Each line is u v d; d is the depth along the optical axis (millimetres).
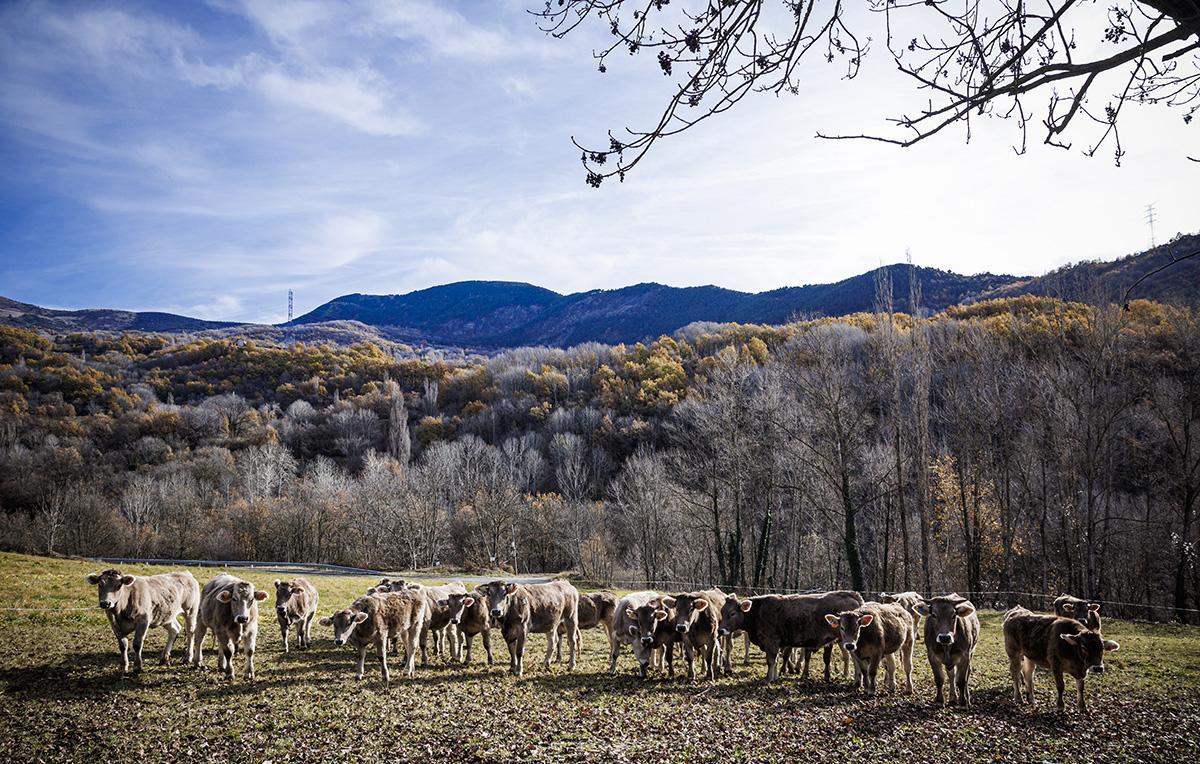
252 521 73625
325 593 31484
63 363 128750
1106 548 39188
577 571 61125
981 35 4305
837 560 47719
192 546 72938
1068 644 12656
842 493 35531
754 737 11344
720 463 42281
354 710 12719
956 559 45812
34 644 18125
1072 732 11742
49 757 10398
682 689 14938
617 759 10258
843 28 4445
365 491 71062
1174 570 40594
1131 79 4273
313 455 101062
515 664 16609
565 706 13211
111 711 12562
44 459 80250
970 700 14039
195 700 13312
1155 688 15242
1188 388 35812
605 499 71562
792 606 16172
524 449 82750
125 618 15352
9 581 27203
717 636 16734
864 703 13711
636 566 60656
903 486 36875
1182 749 10820
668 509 52719
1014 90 4152
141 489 75625
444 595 18797
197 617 16219
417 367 137875
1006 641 14188
